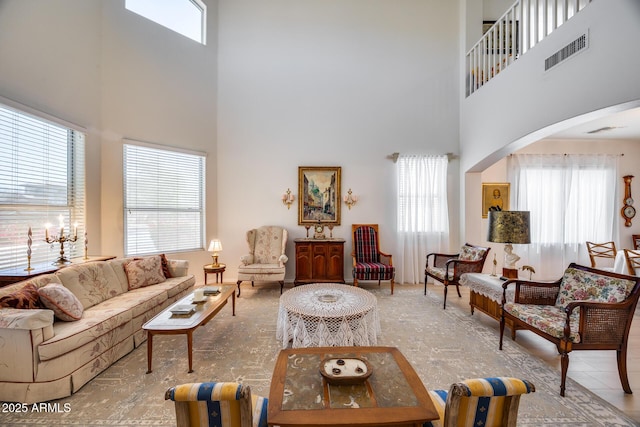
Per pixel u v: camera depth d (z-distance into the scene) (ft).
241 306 12.40
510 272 10.33
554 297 8.55
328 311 8.13
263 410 4.38
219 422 3.51
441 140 16.72
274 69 16.39
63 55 10.50
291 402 4.09
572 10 12.73
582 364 7.84
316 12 16.53
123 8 12.73
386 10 16.69
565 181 16.75
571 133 15.58
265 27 16.39
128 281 10.59
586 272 8.00
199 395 3.30
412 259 16.39
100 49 12.02
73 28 10.87
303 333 7.97
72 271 8.82
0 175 8.75
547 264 16.69
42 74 9.80
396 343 9.00
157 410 5.95
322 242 14.93
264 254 15.40
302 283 14.92
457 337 9.45
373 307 8.73
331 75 16.53
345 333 7.85
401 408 3.99
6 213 8.92
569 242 16.76
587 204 16.83
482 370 7.50
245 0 16.35
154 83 13.71
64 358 6.31
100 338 7.27
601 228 16.88
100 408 5.99
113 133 12.43
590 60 8.50
